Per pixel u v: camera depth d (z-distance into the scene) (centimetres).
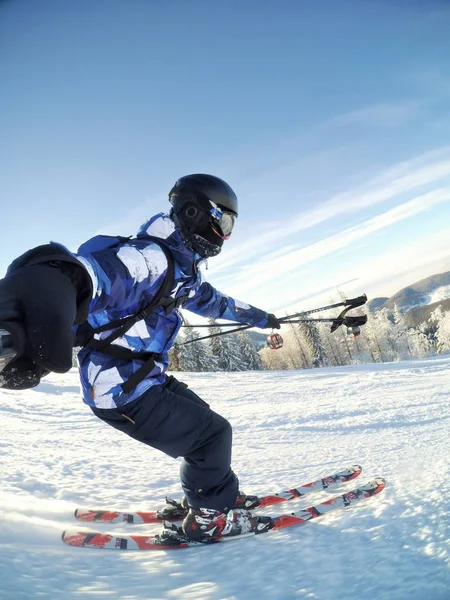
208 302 260
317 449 436
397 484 253
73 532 200
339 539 186
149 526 232
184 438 195
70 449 445
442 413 629
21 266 114
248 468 357
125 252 160
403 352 6856
